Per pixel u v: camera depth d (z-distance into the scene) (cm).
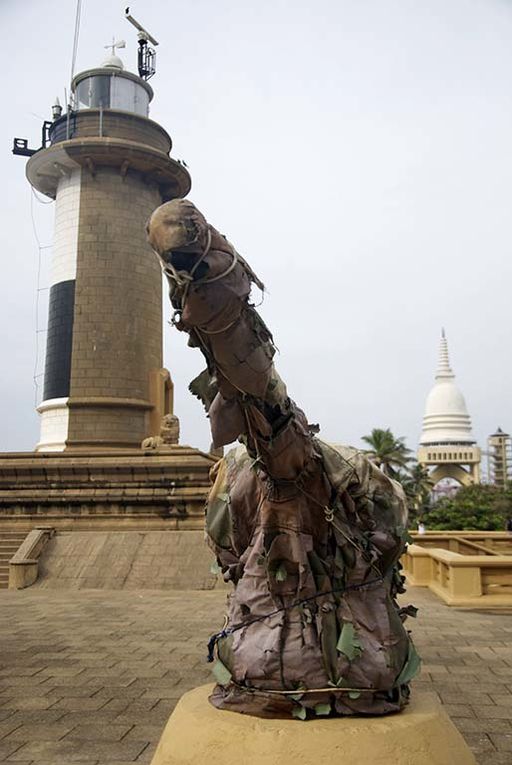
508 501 5925
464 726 691
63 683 886
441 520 5484
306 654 390
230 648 410
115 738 677
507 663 972
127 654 1053
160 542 2017
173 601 1616
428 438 9225
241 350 337
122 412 2558
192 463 2195
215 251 320
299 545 405
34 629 1270
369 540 426
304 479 409
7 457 2341
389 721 375
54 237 2761
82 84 2919
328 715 384
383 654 400
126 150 2628
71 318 2612
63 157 2650
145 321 2670
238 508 445
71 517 2239
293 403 397
